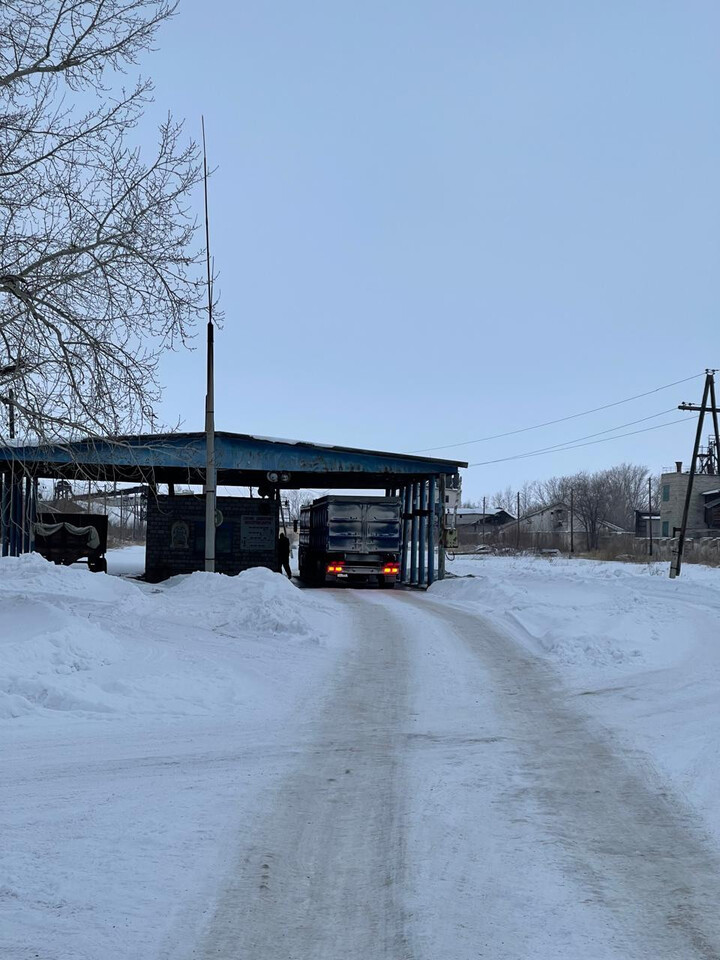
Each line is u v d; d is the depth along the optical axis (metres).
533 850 6.07
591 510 109.81
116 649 13.82
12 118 14.79
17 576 23.98
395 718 10.66
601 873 5.63
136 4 15.03
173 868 5.59
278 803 7.10
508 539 109.44
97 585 23.30
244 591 21.59
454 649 16.52
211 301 17.25
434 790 7.57
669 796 7.43
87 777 7.80
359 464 36.41
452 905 5.10
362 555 37.34
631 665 14.76
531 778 7.98
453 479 39.25
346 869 5.67
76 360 15.04
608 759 8.71
